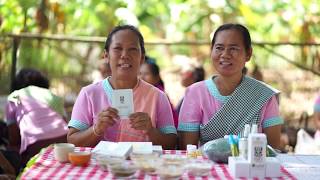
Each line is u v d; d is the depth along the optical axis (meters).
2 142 5.27
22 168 4.70
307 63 6.49
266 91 3.43
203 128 3.43
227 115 3.39
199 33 8.54
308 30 7.65
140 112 3.19
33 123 4.74
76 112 3.47
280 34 8.19
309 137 5.40
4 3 7.41
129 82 3.45
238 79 3.44
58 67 6.53
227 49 3.38
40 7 7.59
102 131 3.19
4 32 7.36
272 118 3.44
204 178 2.58
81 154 2.79
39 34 6.93
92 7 8.11
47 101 4.88
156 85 5.16
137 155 2.79
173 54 8.21
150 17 8.77
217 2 8.33
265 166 2.62
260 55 6.52
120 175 2.54
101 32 8.22
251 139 2.60
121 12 8.07
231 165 2.68
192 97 3.50
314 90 6.41
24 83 5.01
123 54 3.34
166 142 3.42
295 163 3.02
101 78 5.74
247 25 8.33
